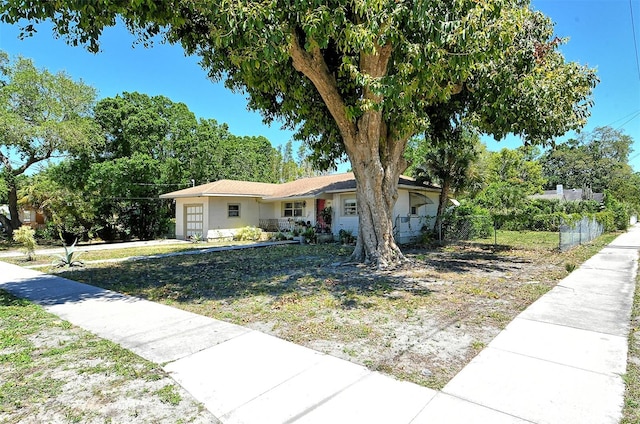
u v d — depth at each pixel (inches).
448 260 426.6
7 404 112.9
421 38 258.7
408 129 340.5
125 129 922.1
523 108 340.8
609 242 626.5
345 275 334.0
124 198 871.1
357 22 285.6
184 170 1049.5
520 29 281.9
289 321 195.6
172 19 268.1
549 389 117.1
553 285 278.5
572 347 153.0
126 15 260.7
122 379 128.9
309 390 118.4
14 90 719.1
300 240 688.4
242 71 324.5
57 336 176.4
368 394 115.3
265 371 133.3
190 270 382.3
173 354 151.1
